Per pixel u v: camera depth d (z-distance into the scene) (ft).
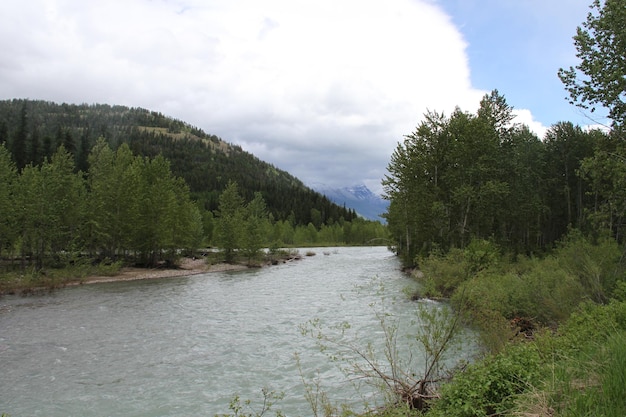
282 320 65.46
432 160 129.90
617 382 15.30
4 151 126.52
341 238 386.11
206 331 59.52
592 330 27.94
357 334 53.21
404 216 145.48
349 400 33.60
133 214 143.02
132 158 175.42
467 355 38.55
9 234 112.88
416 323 56.24
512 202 127.13
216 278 126.93
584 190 157.58
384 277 119.96
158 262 162.40
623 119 55.11
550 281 54.85
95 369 43.91
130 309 75.97
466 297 39.93
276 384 39.06
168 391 37.96
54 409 34.53
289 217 448.24
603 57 54.19
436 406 22.54
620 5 51.37
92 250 148.97
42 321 65.92
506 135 130.72
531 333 46.47
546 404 16.38
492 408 20.12
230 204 218.59
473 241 92.58
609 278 52.06
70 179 133.69
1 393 37.78
